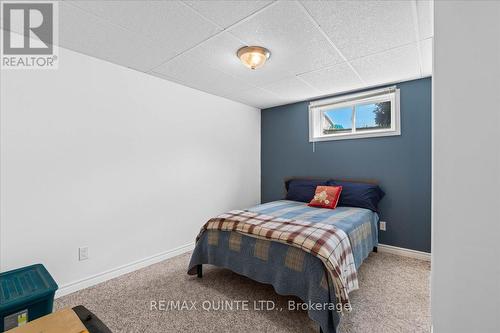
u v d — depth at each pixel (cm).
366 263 266
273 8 158
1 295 141
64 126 206
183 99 302
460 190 48
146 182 264
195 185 316
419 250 280
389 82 292
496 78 45
